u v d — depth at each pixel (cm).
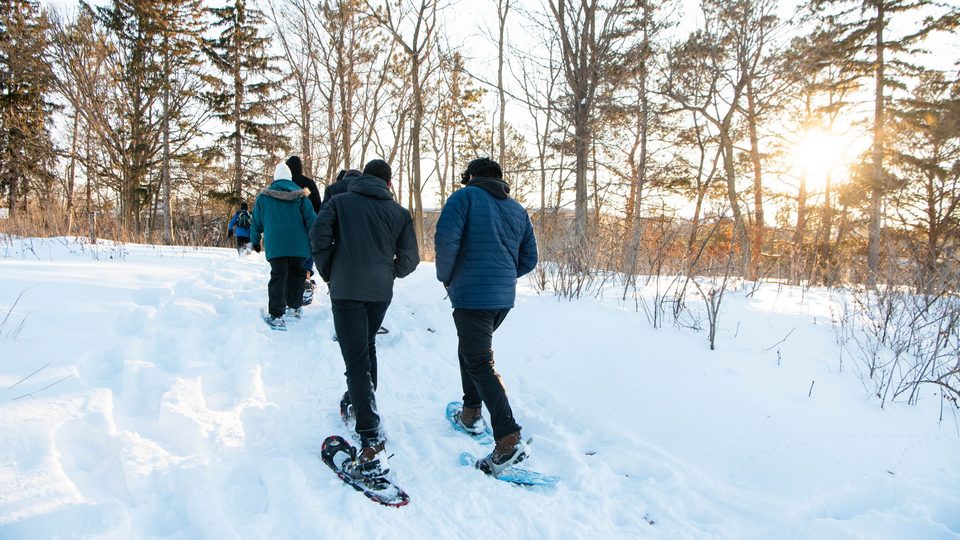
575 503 263
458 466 291
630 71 1024
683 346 422
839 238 1703
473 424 329
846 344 430
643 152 1146
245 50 2414
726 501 264
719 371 380
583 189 942
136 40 2022
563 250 675
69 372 298
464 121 2584
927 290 503
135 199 2266
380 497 249
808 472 277
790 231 1773
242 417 312
